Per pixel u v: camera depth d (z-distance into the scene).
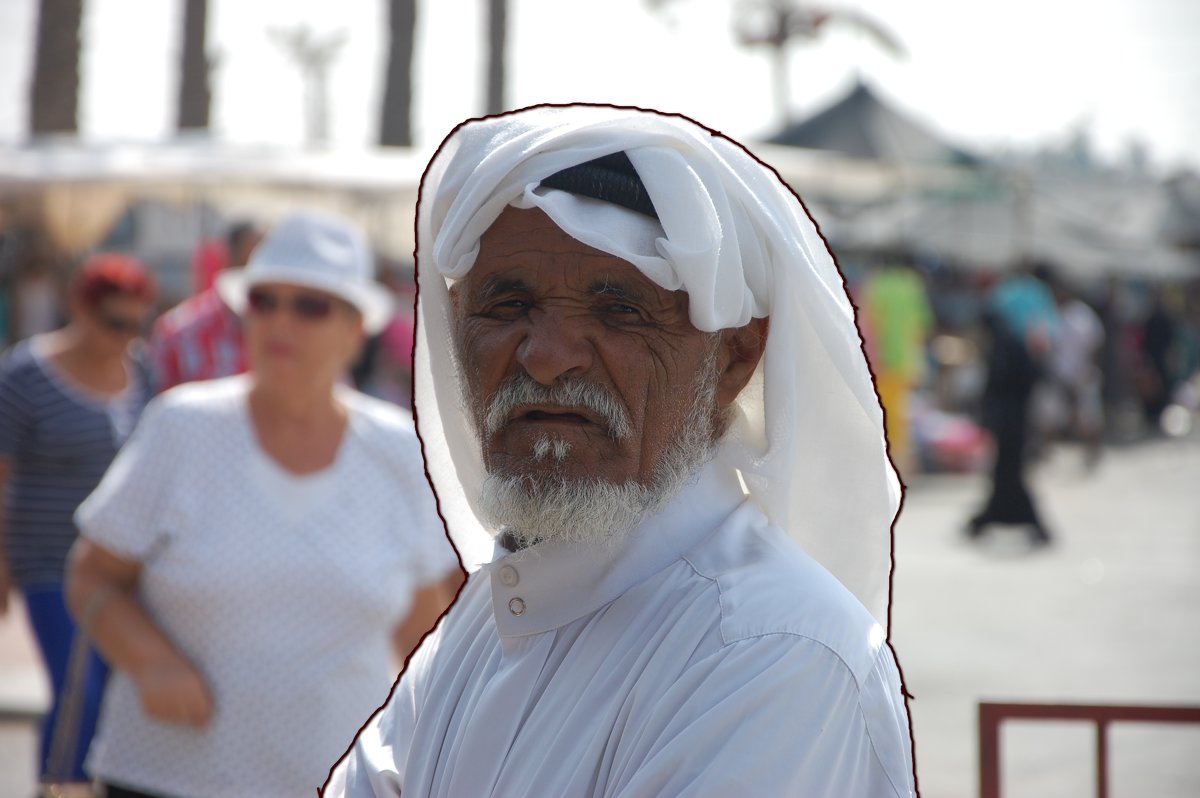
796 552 2.91
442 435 3.44
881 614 3.12
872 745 2.63
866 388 3.00
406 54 34.50
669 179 2.79
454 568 5.82
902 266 38.72
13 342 27.14
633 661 2.75
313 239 5.86
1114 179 43.19
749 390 3.14
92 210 24.67
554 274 2.85
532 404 2.87
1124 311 42.72
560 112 2.98
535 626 2.90
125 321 8.19
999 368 20.38
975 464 28.61
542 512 2.81
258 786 5.38
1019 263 36.38
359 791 3.22
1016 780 9.03
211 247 13.05
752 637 2.63
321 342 5.66
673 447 2.90
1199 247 44.44
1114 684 11.73
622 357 2.84
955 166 32.47
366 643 5.53
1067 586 16.67
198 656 5.45
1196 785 8.79
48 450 8.05
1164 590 16.36
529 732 2.81
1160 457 33.59
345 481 5.61
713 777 2.50
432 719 3.09
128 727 5.52
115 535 5.53
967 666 12.46
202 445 5.59
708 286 2.79
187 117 35.94
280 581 5.43
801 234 3.07
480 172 2.91
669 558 2.87
